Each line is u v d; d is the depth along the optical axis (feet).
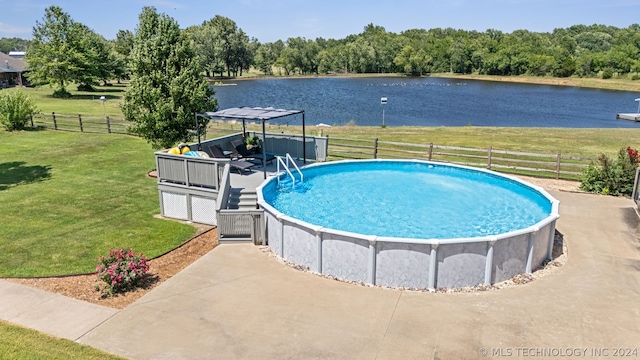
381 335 25.43
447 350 24.13
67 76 174.40
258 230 38.17
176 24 58.95
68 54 175.32
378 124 141.90
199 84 59.72
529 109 185.57
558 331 25.93
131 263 30.96
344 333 25.61
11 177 62.34
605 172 54.13
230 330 25.90
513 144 86.22
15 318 27.09
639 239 39.81
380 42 442.91
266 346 24.44
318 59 421.18
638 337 25.39
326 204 45.85
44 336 25.13
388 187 52.26
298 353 23.85
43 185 58.18
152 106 58.34
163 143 59.36
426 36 526.16
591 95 249.14
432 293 30.42
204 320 26.91
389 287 31.24
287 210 43.70
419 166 61.57
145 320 26.91
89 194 54.34
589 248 37.93
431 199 48.24
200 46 352.28
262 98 221.66
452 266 30.73
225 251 36.96
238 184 48.93
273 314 27.55
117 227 43.73
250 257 35.86
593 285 31.55
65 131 97.91
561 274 33.30
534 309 28.32
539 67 375.04
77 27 181.68
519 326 26.40
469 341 24.91
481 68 408.67
